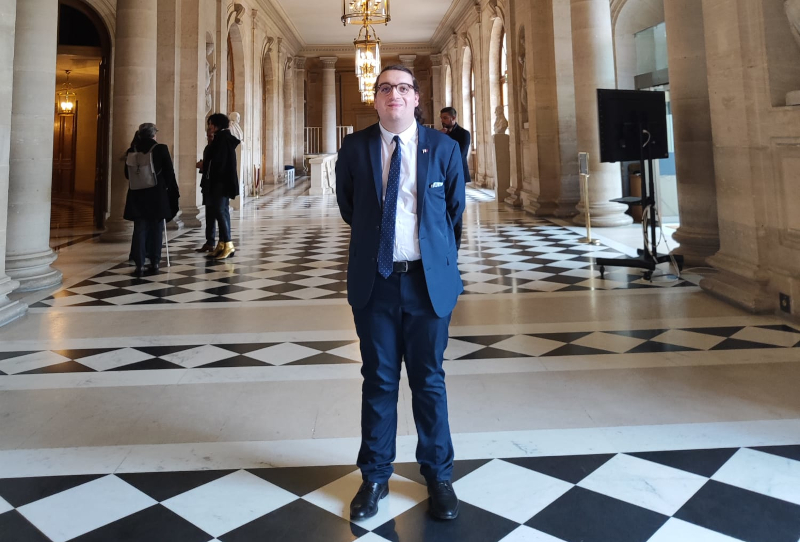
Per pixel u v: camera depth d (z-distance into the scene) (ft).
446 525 6.65
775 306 14.98
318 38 93.25
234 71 62.85
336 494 7.36
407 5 76.07
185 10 37.52
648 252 20.45
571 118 38.37
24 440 8.87
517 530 6.52
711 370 11.34
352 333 14.75
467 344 13.60
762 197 15.21
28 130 19.49
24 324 15.72
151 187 22.24
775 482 7.34
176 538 6.47
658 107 20.88
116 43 30.14
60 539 6.46
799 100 13.37
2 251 16.01
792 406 9.55
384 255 6.86
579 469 7.80
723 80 16.14
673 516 6.70
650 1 37.86
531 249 27.22
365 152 7.02
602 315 15.76
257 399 10.45
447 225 7.27
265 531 6.59
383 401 7.15
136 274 22.40
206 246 28.02
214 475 7.84
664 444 8.43
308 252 28.45
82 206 53.72
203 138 38.99
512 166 47.75
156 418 9.66
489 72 67.21
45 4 19.35
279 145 83.61
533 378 11.25
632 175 37.83
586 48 32.01
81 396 10.63
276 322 15.89
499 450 8.37
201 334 14.75
